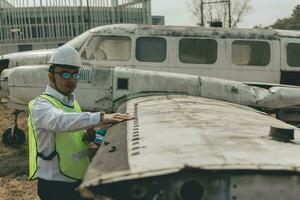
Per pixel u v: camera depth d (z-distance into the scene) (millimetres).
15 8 29469
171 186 2193
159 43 8672
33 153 3633
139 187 2197
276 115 8320
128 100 7137
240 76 8875
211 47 8805
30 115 3615
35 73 7719
